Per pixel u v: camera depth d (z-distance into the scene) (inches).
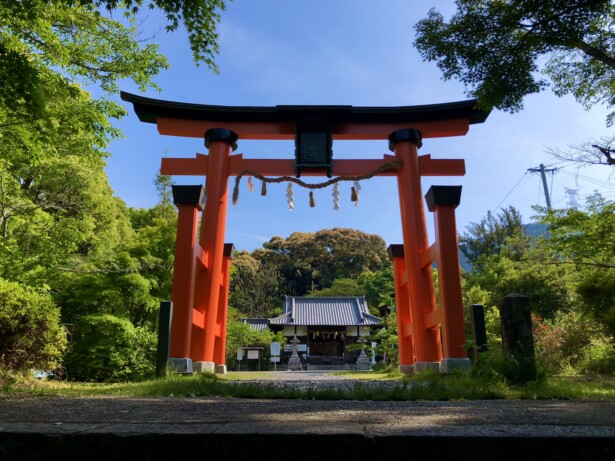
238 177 532.4
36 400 173.0
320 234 2180.1
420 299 496.4
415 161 531.8
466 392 196.9
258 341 1222.3
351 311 1440.7
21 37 310.5
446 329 422.9
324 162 517.0
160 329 375.9
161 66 369.7
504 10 309.6
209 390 219.9
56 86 325.7
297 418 111.7
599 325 418.3
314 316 1414.9
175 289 423.5
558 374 377.7
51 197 599.8
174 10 230.8
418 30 338.3
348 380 401.1
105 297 541.6
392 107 528.7
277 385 278.8
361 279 1958.7
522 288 817.5
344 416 117.8
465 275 1255.5
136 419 108.1
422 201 522.3
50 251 511.5
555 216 464.4
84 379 486.0
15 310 306.7
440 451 78.4
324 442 79.4
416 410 137.3
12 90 265.0
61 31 344.2
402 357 589.6
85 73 358.9
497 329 623.5
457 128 538.6
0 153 376.8
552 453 78.3
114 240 726.5
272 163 538.3
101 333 509.0
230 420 105.0
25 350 308.8
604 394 201.8
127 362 494.9
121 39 356.5
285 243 2207.2
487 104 339.6
